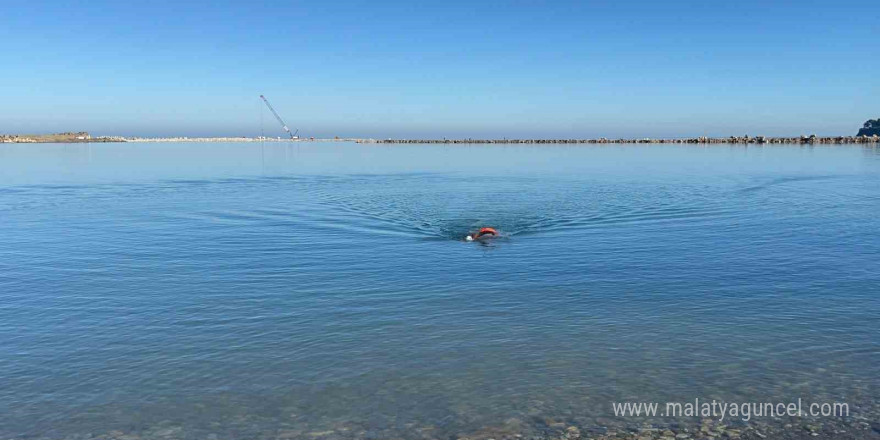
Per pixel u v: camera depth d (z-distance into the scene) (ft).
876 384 35.76
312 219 94.38
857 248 69.77
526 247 71.97
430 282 56.44
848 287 53.88
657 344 41.47
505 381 36.47
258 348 41.24
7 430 31.73
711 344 41.42
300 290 54.08
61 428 31.94
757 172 184.96
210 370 38.09
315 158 285.64
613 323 45.39
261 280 57.47
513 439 30.81
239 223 90.43
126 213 100.94
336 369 38.11
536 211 102.22
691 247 71.15
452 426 31.96
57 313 48.26
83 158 272.72
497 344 41.68
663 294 52.34
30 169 200.64
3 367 38.63
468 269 61.21
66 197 123.95
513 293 52.90
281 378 36.99
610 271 60.08
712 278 57.21
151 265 63.41
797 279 56.65
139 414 33.22
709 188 138.51
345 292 53.36
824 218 92.22
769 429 31.71
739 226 85.61
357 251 70.03
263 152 356.18
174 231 83.46
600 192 131.13
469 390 35.47
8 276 59.26
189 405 34.06
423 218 95.45
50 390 35.76
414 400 34.42
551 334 43.37
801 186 141.59
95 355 40.34
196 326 45.29
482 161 257.96
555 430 31.58
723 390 35.32
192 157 288.10
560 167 215.31
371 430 31.60
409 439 30.83
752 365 38.29
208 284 56.03
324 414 33.09
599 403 34.09
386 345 41.63
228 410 33.55
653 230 82.89
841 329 43.78
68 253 69.36
